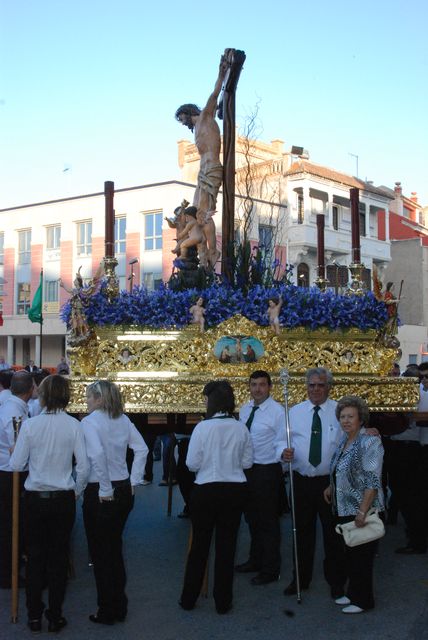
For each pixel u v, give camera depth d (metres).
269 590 5.88
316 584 6.07
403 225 39.28
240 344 6.89
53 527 4.98
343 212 31.31
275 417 6.15
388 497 10.40
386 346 7.21
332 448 5.68
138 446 5.28
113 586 5.08
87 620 5.18
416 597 5.68
